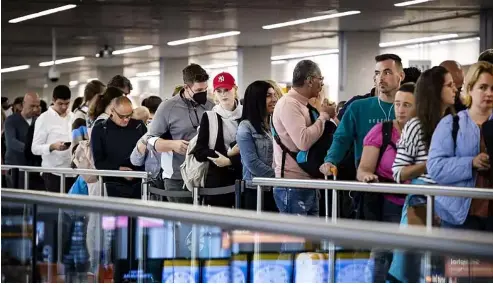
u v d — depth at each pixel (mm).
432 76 7301
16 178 12008
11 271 6793
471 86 6996
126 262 5555
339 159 8141
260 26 31219
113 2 25250
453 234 3420
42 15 28344
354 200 7504
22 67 48812
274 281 4434
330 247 4203
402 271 3992
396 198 7250
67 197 6047
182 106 9547
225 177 9016
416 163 7410
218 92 9008
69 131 13242
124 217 5559
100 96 10969
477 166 6895
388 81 7969
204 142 8984
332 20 29609
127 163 10648
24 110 14688
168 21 29719
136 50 39875
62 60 44781
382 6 26141
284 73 41031
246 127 8648
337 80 36562
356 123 8086
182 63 43312
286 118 8375
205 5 25812
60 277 6203
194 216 4816
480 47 27281
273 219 4254
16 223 6727
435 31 32219
